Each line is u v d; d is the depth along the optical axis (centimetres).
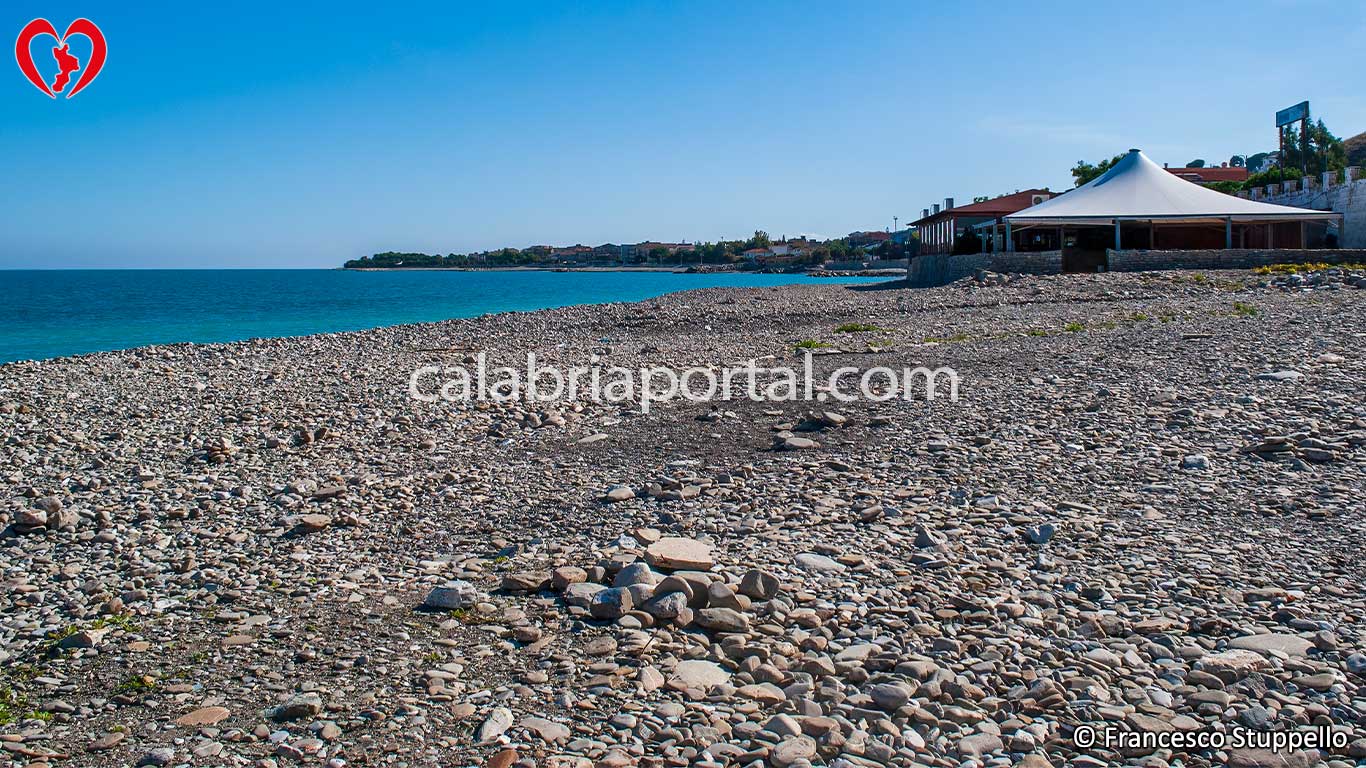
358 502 867
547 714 455
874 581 620
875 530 721
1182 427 970
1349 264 3278
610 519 784
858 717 446
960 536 700
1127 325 1927
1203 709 447
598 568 636
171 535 789
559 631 556
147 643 562
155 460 1042
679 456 998
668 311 3127
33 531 796
